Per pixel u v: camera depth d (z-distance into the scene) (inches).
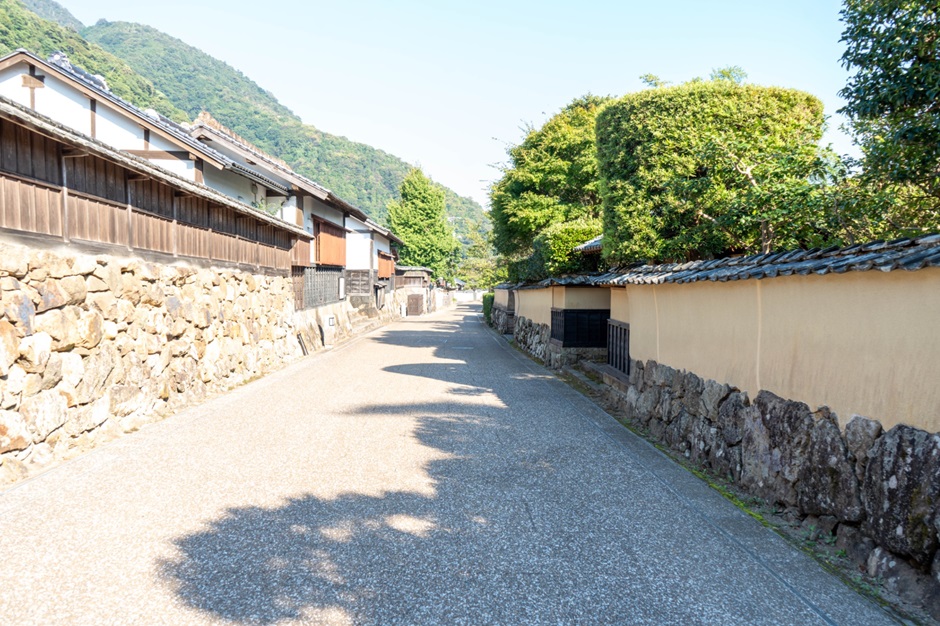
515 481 224.7
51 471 223.5
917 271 141.7
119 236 302.7
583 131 916.6
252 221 523.5
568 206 920.9
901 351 146.2
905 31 200.7
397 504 197.0
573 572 150.6
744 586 144.3
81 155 258.4
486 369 572.7
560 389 454.6
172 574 144.0
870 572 147.2
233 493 203.6
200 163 535.8
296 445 270.5
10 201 222.2
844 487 161.2
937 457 130.9
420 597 136.4
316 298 789.9
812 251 189.6
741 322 231.1
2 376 208.4
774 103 341.7
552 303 618.2
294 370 542.6
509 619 128.1
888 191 242.1
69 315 250.5
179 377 359.6
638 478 231.5
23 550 155.3
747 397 224.8
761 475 205.8
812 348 184.2
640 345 349.1
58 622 122.3
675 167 346.6
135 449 258.7
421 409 362.3
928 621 126.6
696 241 336.2
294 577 144.2
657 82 488.1
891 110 217.5
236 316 471.2
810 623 127.8
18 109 203.0
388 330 1125.1
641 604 135.3
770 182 268.8
